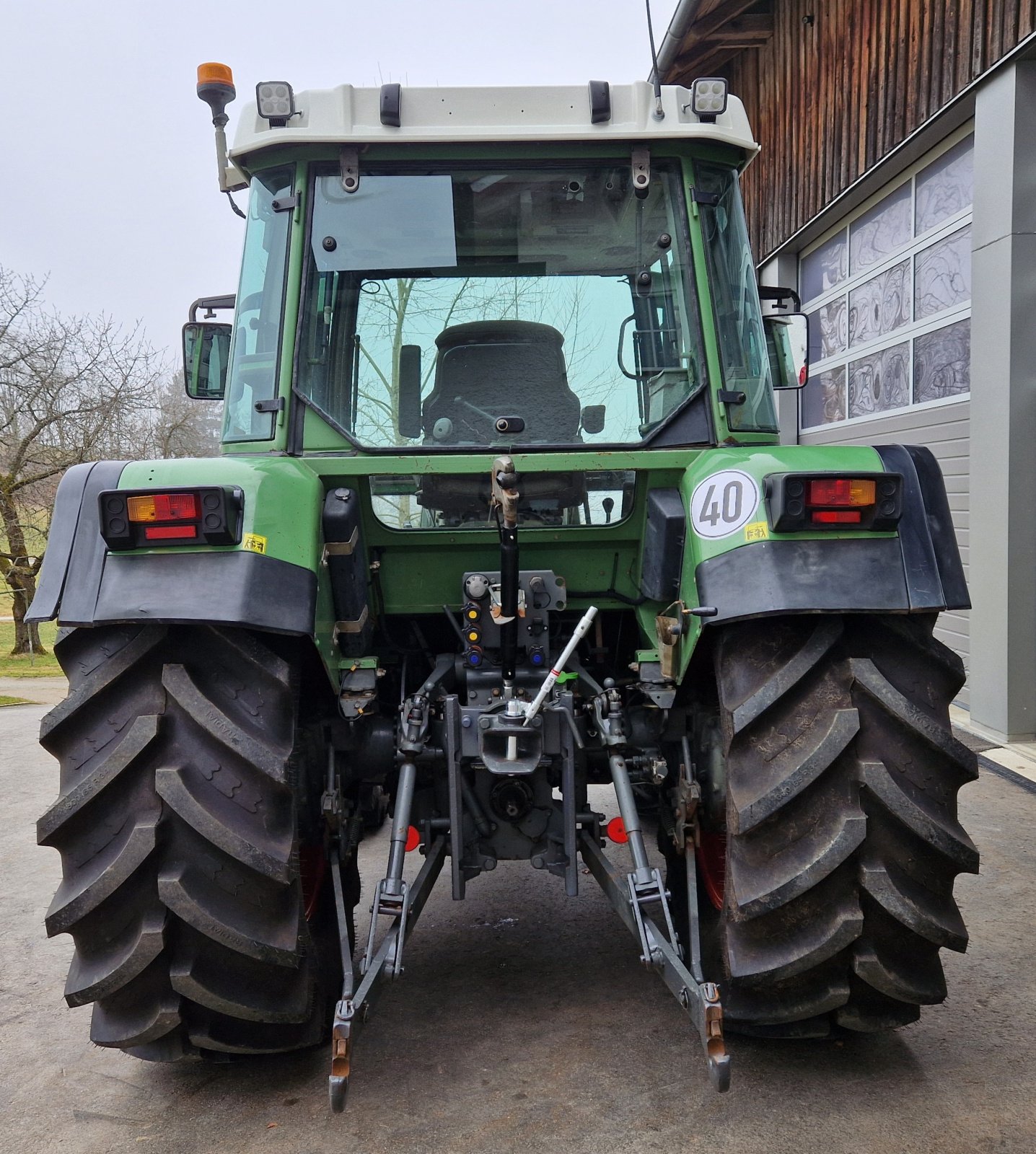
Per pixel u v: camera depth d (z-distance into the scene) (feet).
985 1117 7.06
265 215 8.96
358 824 8.66
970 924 10.44
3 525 50.83
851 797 6.68
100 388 49.57
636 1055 8.09
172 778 6.54
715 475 7.56
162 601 6.61
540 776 8.43
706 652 8.11
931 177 20.65
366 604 8.48
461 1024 8.76
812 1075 7.66
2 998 9.78
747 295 9.08
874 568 6.85
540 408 8.77
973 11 17.76
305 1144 7.03
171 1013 6.79
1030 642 17.02
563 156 8.74
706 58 30.22
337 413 8.68
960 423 19.26
